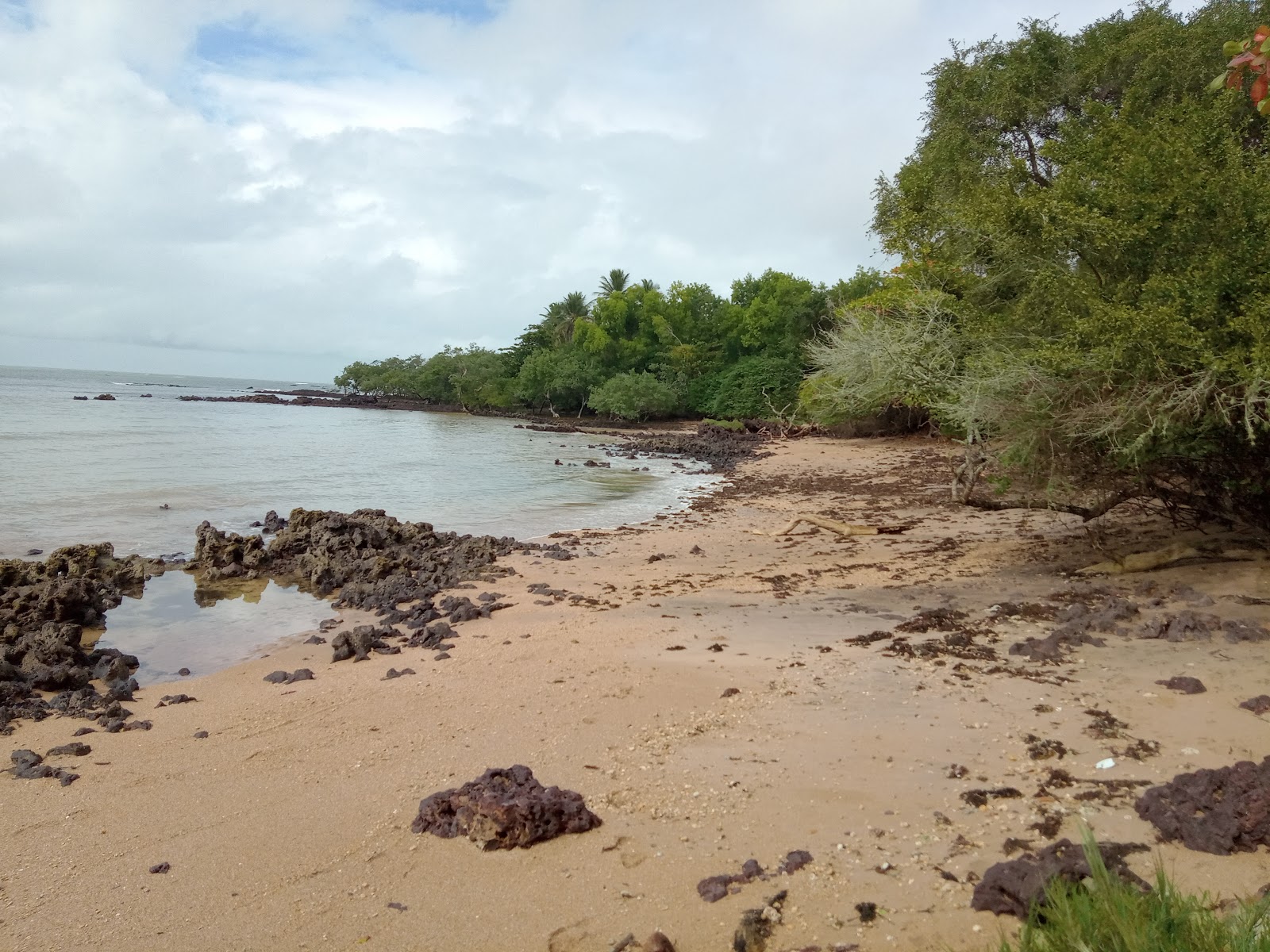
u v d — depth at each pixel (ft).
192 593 40.91
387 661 28.81
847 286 195.31
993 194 34.22
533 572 44.50
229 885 14.30
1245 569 30.37
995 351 34.86
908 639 27.22
